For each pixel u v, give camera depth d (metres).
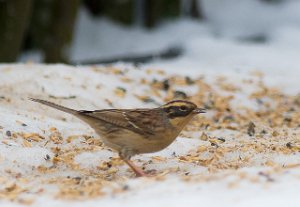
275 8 26.55
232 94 16.98
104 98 15.26
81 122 13.80
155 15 25.05
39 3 23.11
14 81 15.08
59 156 11.34
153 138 10.45
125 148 10.54
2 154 10.92
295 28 24.92
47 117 13.54
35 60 22.88
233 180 8.64
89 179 10.06
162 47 23.56
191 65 20.59
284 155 11.16
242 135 13.80
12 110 13.54
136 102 15.62
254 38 24.58
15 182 9.70
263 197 7.80
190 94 16.75
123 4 25.03
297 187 8.16
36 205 8.26
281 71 20.06
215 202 7.76
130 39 24.34
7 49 18.81
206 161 11.02
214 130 14.36
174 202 7.88
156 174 10.48
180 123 10.52
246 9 26.53
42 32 23.28
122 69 17.53
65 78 15.56
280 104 16.69
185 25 25.30
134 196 8.34
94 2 25.03
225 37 24.66
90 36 24.39
